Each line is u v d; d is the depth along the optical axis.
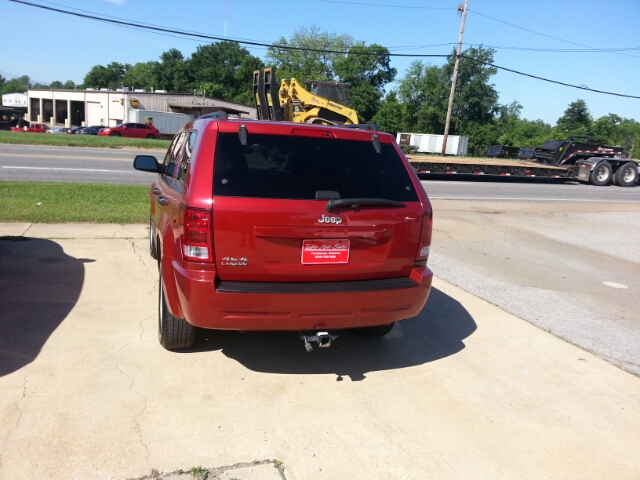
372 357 4.53
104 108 65.44
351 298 3.77
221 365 4.16
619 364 4.68
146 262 6.62
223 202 3.49
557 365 4.59
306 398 3.77
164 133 51.16
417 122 73.38
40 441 3.05
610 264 8.72
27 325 4.55
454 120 71.00
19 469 2.81
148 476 2.85
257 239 3.55
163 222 4.33
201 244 3.49
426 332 5.18
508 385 4.18
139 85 129.25
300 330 3.81
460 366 4.46
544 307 6.16
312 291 3.65
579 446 3.42
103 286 5.66
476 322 5.52
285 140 3.82
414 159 22.61
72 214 8.92
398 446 3.29
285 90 19.94
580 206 16.50
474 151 65.56
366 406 3.72
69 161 18.38
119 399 3.55
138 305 5.20
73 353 4.13
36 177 13.96
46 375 3.77
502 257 8.66
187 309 3.61
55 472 2.82
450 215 12.61
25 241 7.22
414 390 4.00
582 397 4.06
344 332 5.08
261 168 3.68
